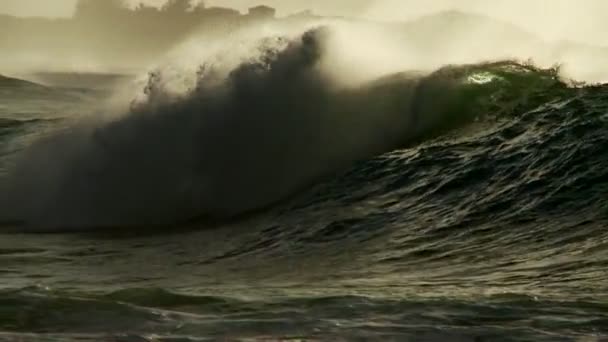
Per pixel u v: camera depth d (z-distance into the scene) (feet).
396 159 177.47
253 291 109.81
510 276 111.24
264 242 148.56
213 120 196.54
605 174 144.15
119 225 176.24
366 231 145.48
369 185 169.48
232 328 90.12
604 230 127.34
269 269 128.26
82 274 129.59
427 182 162.71
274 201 175.52
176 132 196.85
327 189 173.27
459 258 124.26
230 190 182.09
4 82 568.00
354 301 100.58
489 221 140.15
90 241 162.30
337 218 154.92
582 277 107.76
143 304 101.60
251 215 170.71
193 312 97.30
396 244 135.85
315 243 143.64
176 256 143.33
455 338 85.46
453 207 149.28
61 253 150.10
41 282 122.11
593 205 136.77
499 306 96.12
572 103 176.04
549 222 134.92
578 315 91.61
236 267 131.64
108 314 94.73
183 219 175.32
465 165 164.66
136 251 149.79
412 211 151.64
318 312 96.27
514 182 151.43
